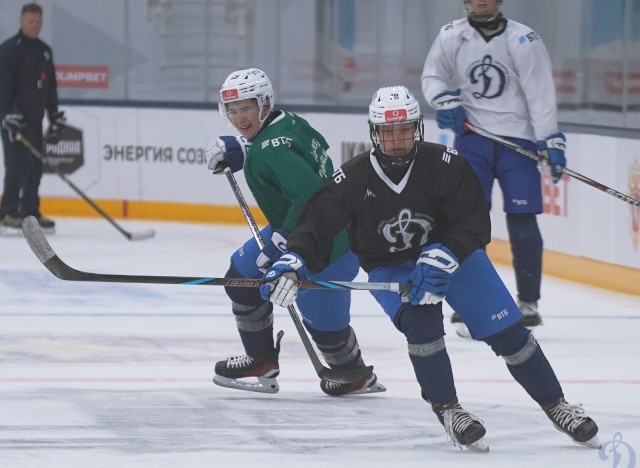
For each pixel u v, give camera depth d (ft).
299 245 30.66
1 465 30.04
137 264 67.41
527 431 33.68
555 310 54.95
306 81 85.61
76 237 78.02
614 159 59.98
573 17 64.54
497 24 48.83
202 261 68.80
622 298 58.03
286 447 31.91
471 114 49.52
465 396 38.34
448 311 54.44
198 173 85.71
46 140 79.20
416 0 79.20
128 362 43.60
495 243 69.46
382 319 52.44
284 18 85.66
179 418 35.22
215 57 87.40
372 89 82.64
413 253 31.63
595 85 62.85
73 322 51.31
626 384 40.24
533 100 48.14
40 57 77.41
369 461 30.48
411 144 29.89
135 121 86.84
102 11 88.58
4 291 58.75
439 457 30.86
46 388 39.27
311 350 35.17
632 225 58.54
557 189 64.08
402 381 40.86
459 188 30.40
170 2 87.51
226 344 47.03
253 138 36.01
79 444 32.14
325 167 36.47
